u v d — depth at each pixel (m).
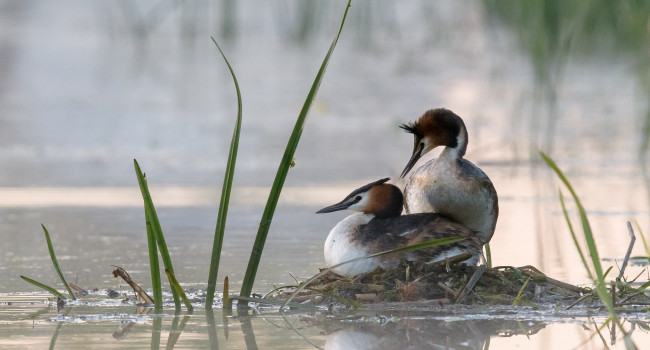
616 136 19.38
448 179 8.97
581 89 24.31
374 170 16.09
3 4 37.25
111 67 27.83
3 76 25.67
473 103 22.61
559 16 20.67
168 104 22.78
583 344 6.56
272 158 17.33
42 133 19.39
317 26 33.53
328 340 6.68
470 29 32.56
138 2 34.62
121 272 7.96
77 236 11.23
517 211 12.87
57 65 27.75
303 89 24.78
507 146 18.50
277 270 9.43
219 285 8.75
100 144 18.39
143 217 12.48
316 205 13.37
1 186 14.77
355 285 8.19
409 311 7.62
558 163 17.08
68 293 8.38
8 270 9.40
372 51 30.72
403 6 36.53
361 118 21.30
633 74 24.70
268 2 37.09
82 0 38.59
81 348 6.39
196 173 15.95
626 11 22.56
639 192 14.22
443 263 8.28
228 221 12.24
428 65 28.08
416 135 9.23
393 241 8.49
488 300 7.92
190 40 33.34
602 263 9.64
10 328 7.00
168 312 7.63
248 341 6.65
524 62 27.75
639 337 6.75
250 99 23.50
